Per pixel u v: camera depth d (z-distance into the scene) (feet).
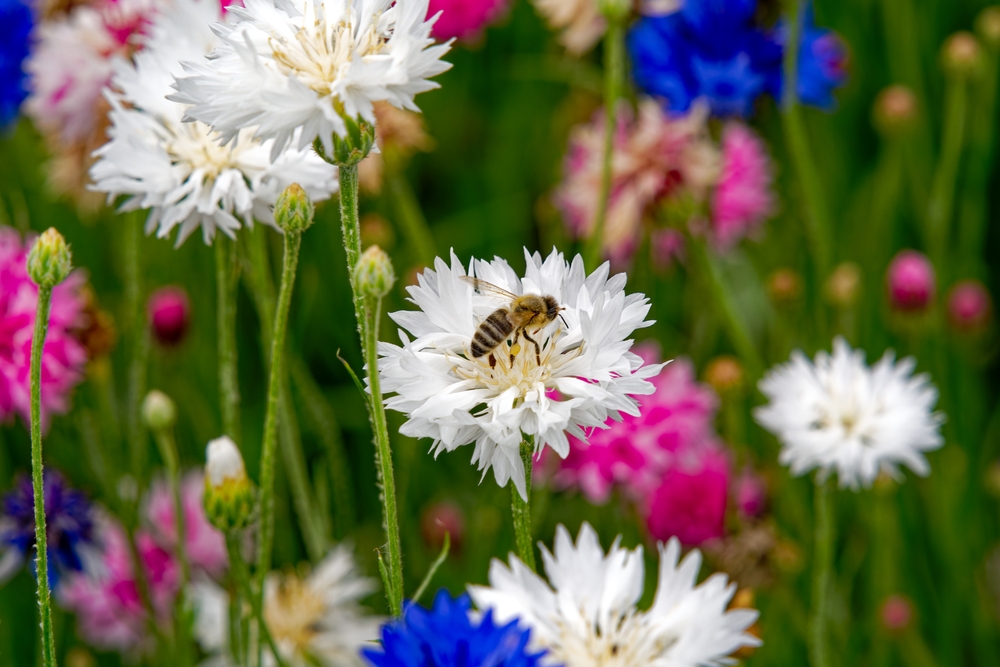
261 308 1.53
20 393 1.55
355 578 1.70
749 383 1.82
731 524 1.69
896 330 1.87
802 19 1.75
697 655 1.29
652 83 1.81
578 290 1.28
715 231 1.92
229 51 1.27
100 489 1.77
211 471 1.40
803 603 1.79
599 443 1.68
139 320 1.63
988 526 1.94
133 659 1.78
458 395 1.27
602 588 1.30
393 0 1.30
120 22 1.67
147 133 1.42
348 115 1.26
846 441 1.57
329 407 1.81
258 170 1.42
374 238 1.79
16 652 1.78
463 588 1.77
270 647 1.42
